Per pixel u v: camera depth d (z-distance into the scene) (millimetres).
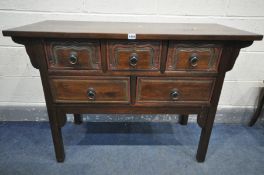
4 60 1195
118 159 1062
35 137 1215
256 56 1221
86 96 844
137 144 1180
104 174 968
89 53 757
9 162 1024
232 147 1173
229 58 781
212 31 784
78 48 747
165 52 756
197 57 767
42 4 1082
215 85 835
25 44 736
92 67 784
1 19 1098
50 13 1105
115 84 823
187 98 861
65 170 986
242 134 1295
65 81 812
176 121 1392
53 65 778
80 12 1107
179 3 1100
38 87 1287
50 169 990
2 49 1165
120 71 794
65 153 1095
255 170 1013
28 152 1095
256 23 1145
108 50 751
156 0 1089
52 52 753
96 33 692
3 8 1073
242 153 1128
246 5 1104
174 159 1071
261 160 1080
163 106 883
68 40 729
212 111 893
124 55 761
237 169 1017
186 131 1311
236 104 1372
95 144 1171
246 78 1288
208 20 1143
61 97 848
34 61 773
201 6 1108
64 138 1214
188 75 806
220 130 1330
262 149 1163
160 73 799
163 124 1380
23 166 1003
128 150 1129
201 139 985
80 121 1354
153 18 1133
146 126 1354
